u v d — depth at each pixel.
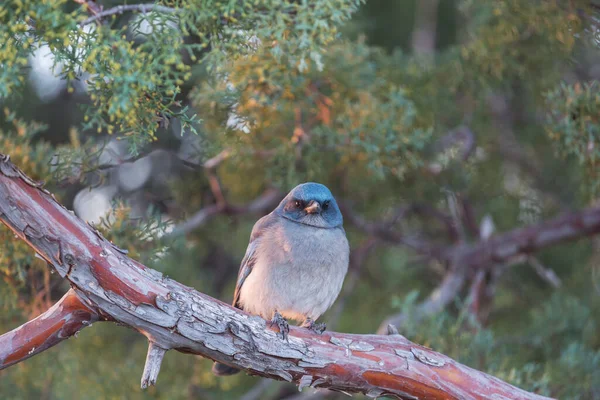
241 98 11.09
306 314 10.38
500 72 12.44
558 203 15.60
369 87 11.92
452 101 13.28
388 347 8.08
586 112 10.70
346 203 14.31
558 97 10.98
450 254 14.87
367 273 15.96
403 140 11.54
